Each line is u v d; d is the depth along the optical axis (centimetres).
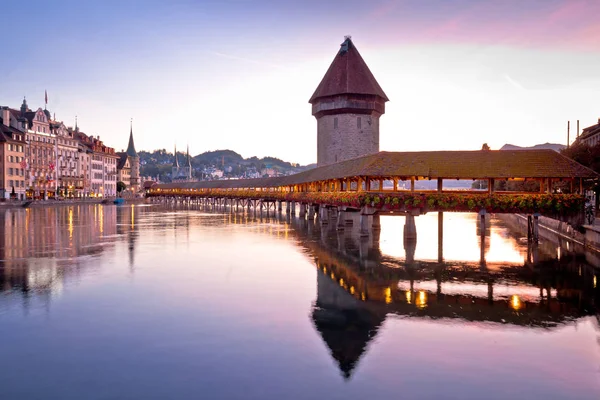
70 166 13925
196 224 5366
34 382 1048
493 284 2042
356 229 4484
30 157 11869
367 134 8038
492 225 5228
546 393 1019
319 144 8375
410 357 1203
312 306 1656
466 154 3441
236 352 1221
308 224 5225
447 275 2236
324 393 1008
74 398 980
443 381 1070
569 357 1209
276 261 2620
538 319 1530
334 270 2347
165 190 15662
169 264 2506
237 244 3400
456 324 1469
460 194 3266
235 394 1001
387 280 2116
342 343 1294
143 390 1015
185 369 1116
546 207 3148
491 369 1134
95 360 1166
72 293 1827
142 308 1616
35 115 12119
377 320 1502
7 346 1255
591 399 991
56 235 4047
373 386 1041
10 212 7700
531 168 3206
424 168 3331
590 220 3278
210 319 1495
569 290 1936
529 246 3281
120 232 4350
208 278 2128
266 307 1639
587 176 3138
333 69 8131
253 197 9106
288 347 1262
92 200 12925
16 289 1897
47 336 1331
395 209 3397
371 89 7931
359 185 3797
